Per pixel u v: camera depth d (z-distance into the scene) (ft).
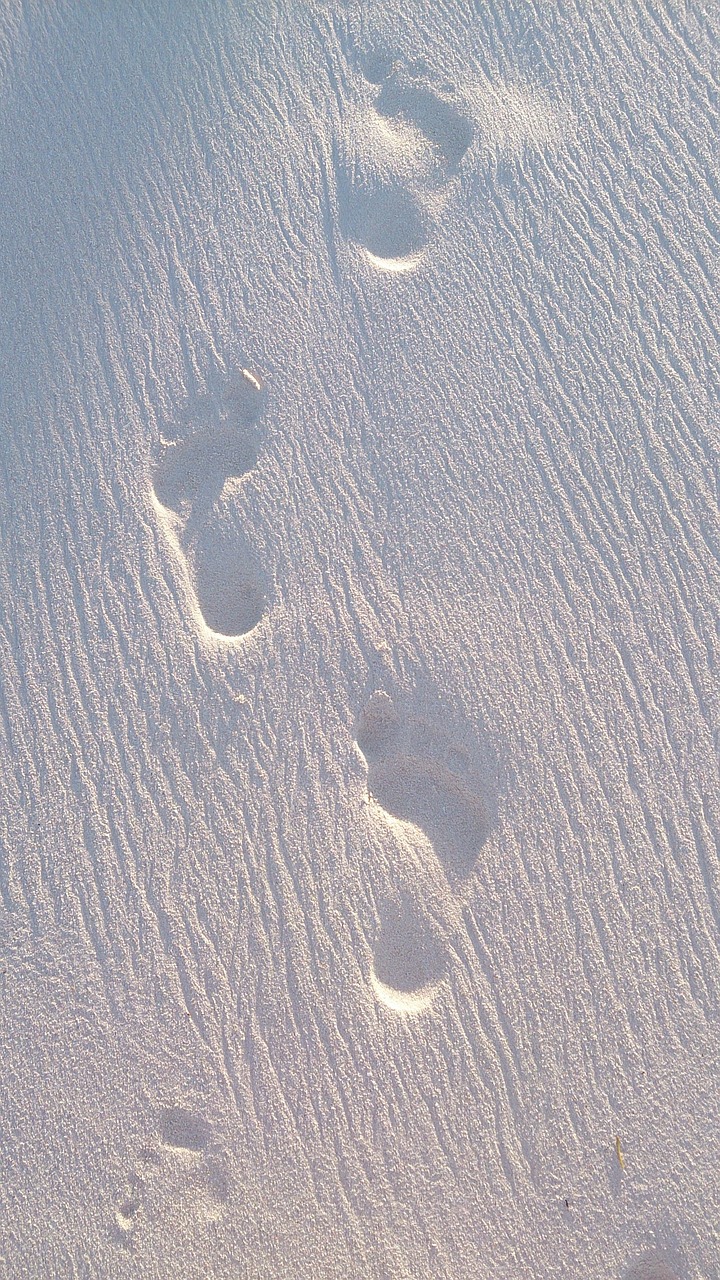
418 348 9.36
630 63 10.43
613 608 8.47
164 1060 7.48
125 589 8.79
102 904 7.91
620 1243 6.89
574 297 9.48
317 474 9.01
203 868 7.93
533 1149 7.09
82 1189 7.25
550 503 8.82
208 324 9.57
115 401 9.39
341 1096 7.27
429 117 10.28
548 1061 7.27
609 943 7.54
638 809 7.88
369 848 7.88
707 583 8.53
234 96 10.50
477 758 8.07
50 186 10.25
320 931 7.69
